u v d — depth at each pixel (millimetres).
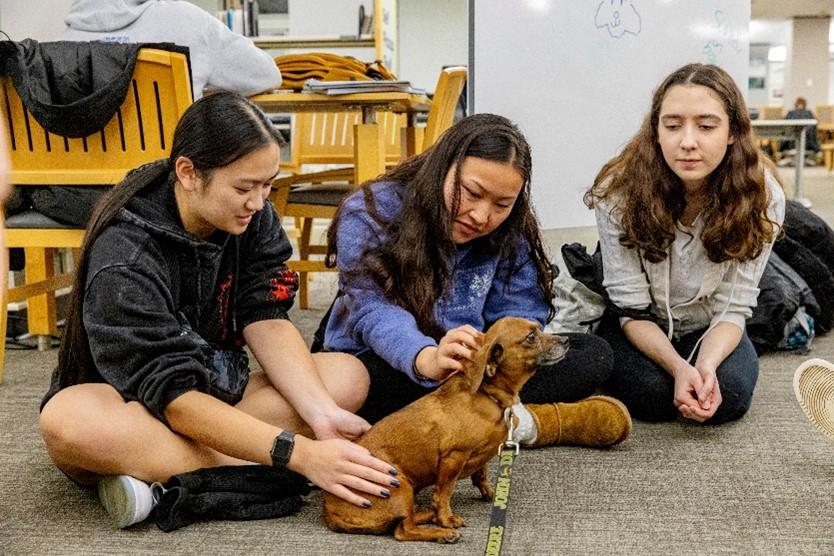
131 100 2207
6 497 1497
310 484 1517
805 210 2877
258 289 1563
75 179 2252
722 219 1836
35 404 2121
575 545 1267
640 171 1892
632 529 1324
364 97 2486
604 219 2002
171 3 2719
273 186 2949
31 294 2469
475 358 1219
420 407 1271
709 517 1370
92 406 1309
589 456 1678
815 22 17391
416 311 1482
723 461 1642
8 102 2232
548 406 1725
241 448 1293
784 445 1733
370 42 5426
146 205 1374
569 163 2936
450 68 2732
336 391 1530
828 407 1533
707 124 1746
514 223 1576
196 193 1330
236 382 1449
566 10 2857
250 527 1335
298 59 2883
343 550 1232
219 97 1335
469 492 1475
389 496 1245
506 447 1295
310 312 3342
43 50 2170
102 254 1330
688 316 2031
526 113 2863
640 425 1899
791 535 1299
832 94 22828
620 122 2969
